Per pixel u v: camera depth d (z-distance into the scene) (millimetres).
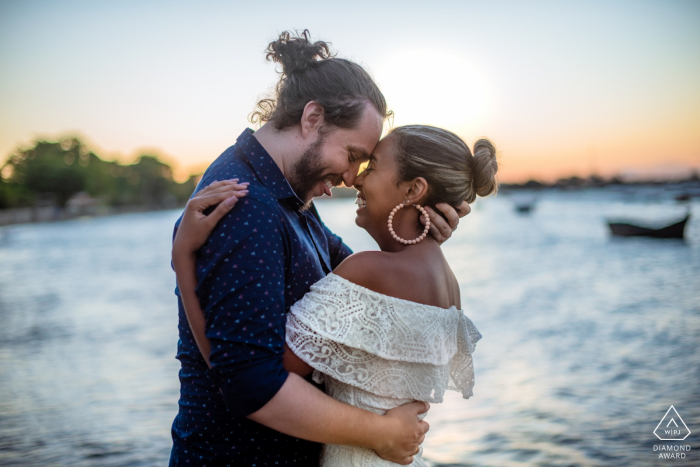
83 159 118938
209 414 1454
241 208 1312
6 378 7746
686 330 10453
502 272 21734
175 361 8570
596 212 74875
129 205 134375
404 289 1452
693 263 22016
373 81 1587
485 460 4730
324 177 1539
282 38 1649
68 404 6422
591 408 6062
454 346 1590
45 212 95625
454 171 1541
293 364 1388
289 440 1497
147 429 5531
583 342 9773
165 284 20641
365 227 1687
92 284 20984
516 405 6227
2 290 19578
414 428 1455
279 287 1318
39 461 4758
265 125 1577
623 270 20953
